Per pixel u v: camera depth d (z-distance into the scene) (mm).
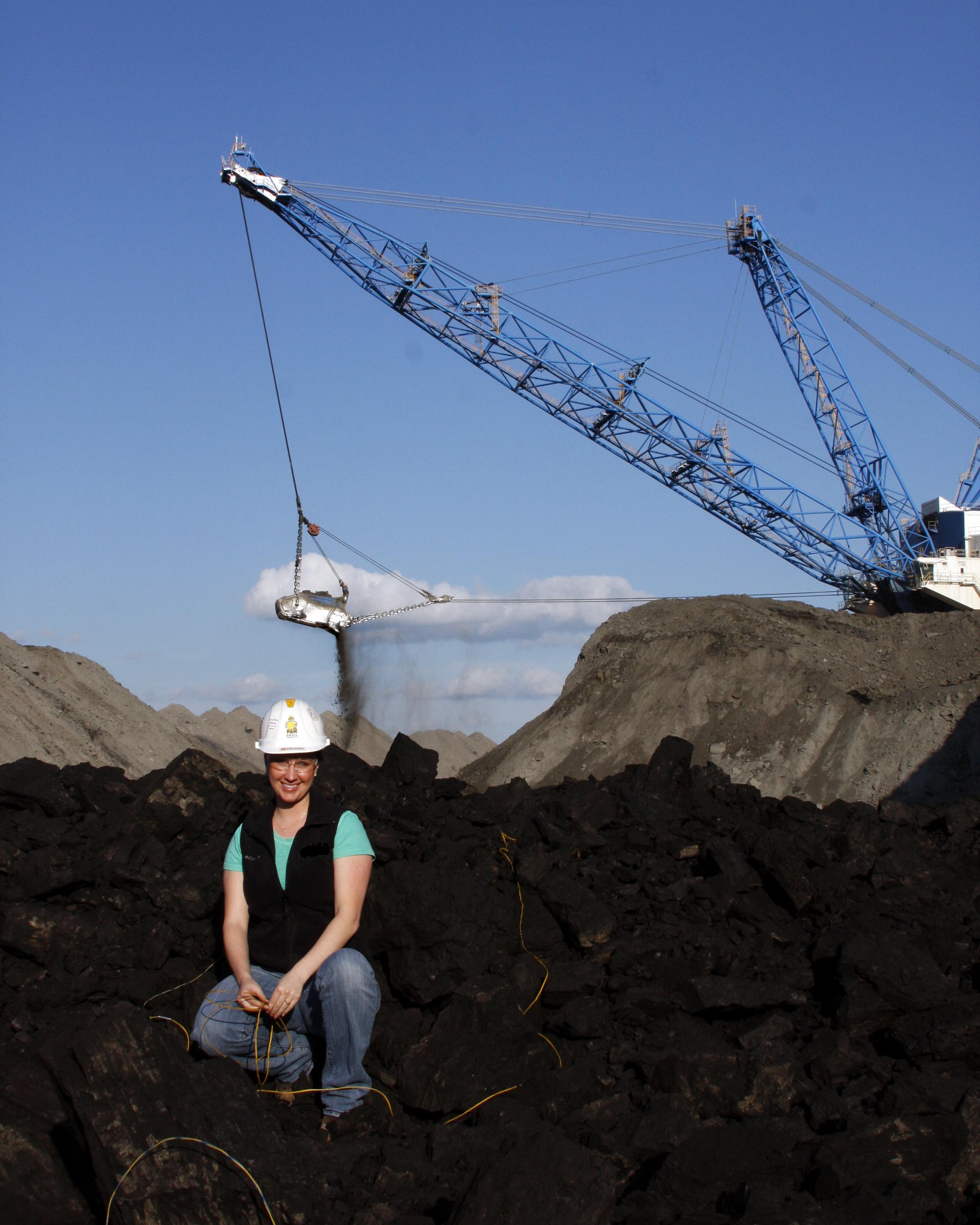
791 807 8555
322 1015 5242
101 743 32531
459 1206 4035
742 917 7125
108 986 6316
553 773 41812
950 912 7012
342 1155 4727
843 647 42062
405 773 9258
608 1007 6188
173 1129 4195
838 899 7109
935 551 47094
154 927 6508
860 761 36531
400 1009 6176
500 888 7195
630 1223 4246
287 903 5289
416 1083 5359
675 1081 5352
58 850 6914
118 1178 3977
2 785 8047
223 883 5977
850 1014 5797
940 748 34625
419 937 6105
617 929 6777
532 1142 4137
